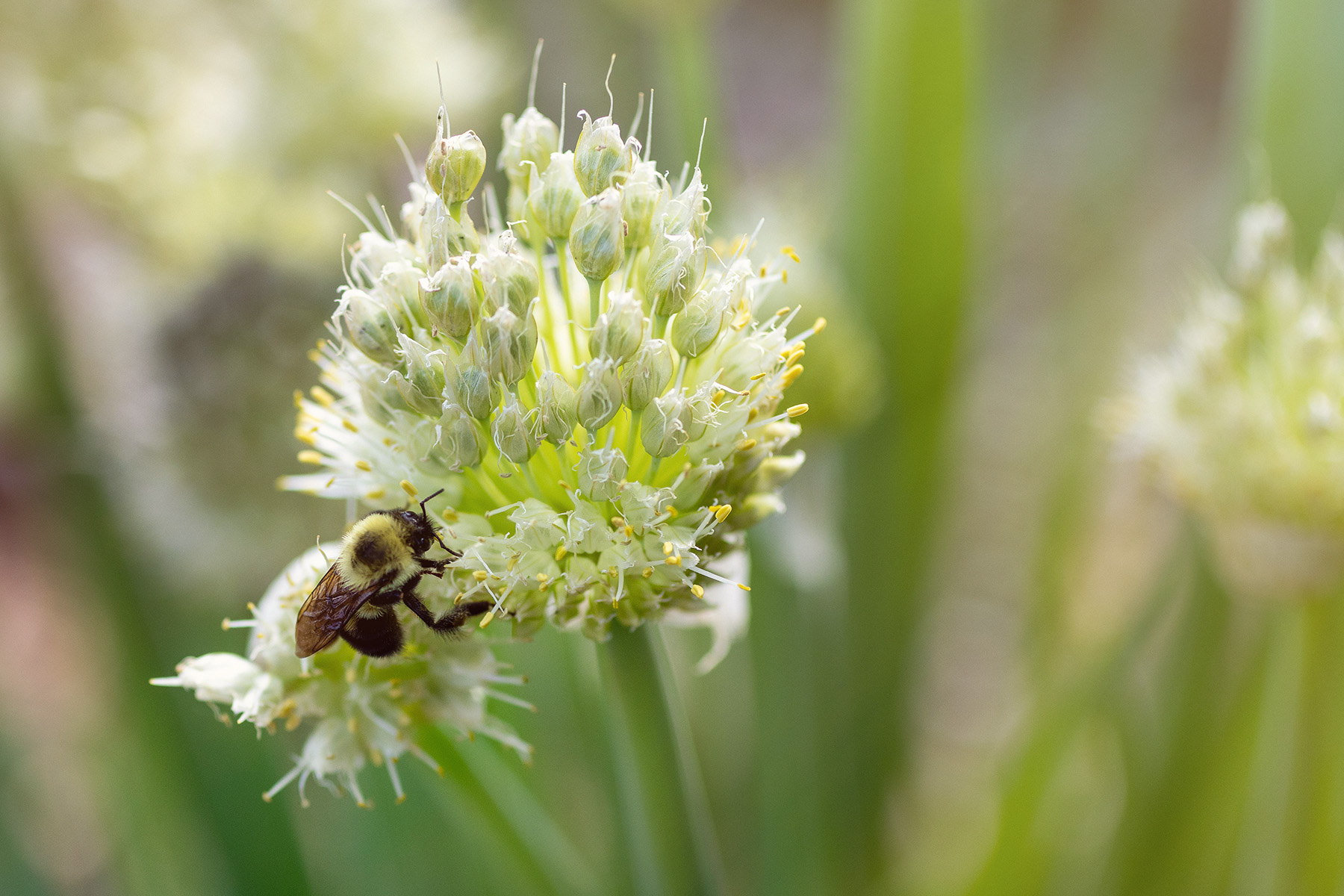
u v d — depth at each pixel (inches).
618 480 10.1
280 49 17.1
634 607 10.3
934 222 16.7
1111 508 22.5
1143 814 15.2
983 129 17.3
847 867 16.9
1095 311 19.8
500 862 11.8
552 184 10.2
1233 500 11.9
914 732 20.7
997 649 25.8
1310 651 12.1
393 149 18.1
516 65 18.2
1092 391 19.4
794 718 15.1
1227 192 14.6
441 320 10.0
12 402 16.4
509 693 13.4
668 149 17.9
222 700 10.6
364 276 11.3
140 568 16.8
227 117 17.7
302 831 16.8
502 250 10.1
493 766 11.1
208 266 17.6
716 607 10.4
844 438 16.8
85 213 20.1
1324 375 11.7
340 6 16.9
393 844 14.0
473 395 10.0
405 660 10.5
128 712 16.6
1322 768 12.2
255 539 17.6
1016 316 30.4
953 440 18.4
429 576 10.4
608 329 10.0
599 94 18.8
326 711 10.6
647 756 10.5
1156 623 14.2
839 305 14.9
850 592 18.1
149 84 17.6
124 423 17.9
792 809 15.4
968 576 27.3
